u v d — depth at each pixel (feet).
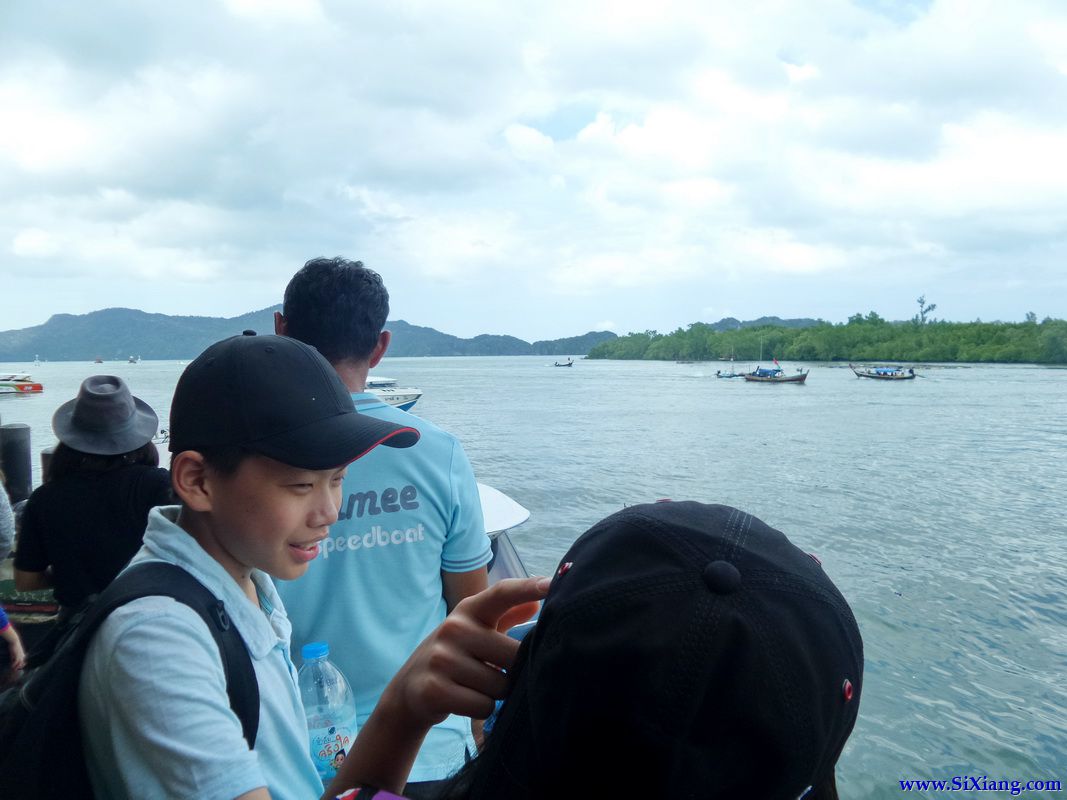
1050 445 77.92
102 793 3.61
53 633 4.47
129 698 3.47
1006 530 40.70
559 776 2.24
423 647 3.02
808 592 2.29
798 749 2.12
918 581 31.73
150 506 9.51
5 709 3.70
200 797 3.34
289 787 4.39
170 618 3.70
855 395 169.48
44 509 9.38
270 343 4.33
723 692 2.06
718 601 2.15
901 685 22.07
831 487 54.03
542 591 2.76
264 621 4.34
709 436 86.17
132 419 9.70
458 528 7.18
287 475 4.13
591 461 66.39
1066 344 410.52
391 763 3.08
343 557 6.70
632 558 2.33
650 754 2.10
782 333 547.49
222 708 3.64
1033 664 23.47
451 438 7.25
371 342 7.27
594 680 2.12
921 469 61.77
